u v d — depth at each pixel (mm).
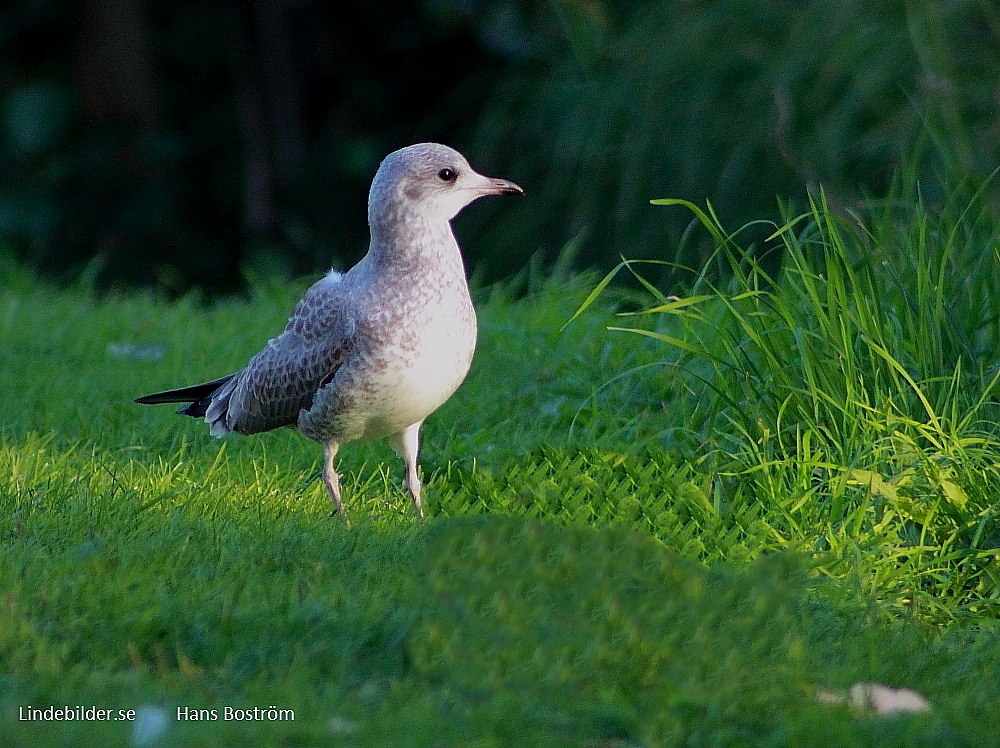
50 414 12617
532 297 16266
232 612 7883
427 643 7680
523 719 7055
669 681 7418
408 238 9844
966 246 11891
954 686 7742
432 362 9914
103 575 8266
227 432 11211
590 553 8859
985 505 9750
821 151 18688
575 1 21578
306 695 7043
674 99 20203
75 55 25906
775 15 20047
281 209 26484
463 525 9258
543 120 21781
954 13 18297
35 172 25391
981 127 17453
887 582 9266
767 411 11000
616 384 12703
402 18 26438
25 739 6422
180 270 25984
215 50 27422
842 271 11703
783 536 9852
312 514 10289
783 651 7902
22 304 17219
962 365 10945
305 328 10266
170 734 6523
